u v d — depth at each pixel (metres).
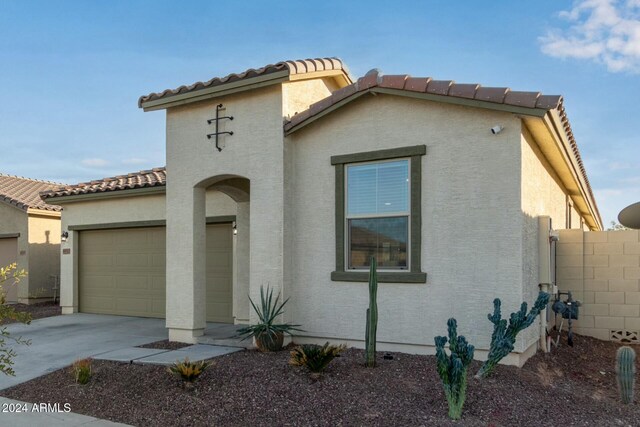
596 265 10.80
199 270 10.45
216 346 9.80
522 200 7.88
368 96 9.00
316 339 9.38
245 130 9.90
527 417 6.09
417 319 8.46
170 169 10.75
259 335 8.93
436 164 8.42
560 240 11.09
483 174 8.07
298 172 9.66
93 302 15.85
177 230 10.55
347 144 9.22
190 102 10.43
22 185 22.30
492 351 7.15
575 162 11.36
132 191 14.54
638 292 10.49
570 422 6.07
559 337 10.12
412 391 6.69
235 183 11.27
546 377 7.56
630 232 10.62
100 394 7.36
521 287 7.73
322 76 10.26
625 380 6.93
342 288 9.14
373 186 9.02
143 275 14.88
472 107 8.12
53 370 8.70
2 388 7.96
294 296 9.59
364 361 7.98
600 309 10.75
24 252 18.98
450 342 6.26
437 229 8.38
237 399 6.68
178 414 6.49
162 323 13.45
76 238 16.16
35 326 13.28
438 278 8.33
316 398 6.53
